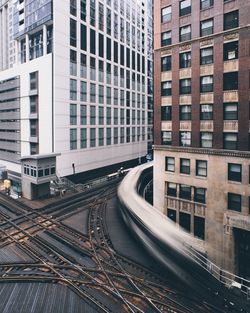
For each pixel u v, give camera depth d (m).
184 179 30.39
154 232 22.88
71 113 52.91
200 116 28.61
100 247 24.39
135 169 45.22
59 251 23.70
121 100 67.88
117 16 65.19
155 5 31.50
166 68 31.34
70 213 33.88
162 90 31.95
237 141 26.23
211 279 20.81
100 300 17.45
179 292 18.59
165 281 19.72
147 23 78.94
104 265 21.61
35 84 52.91
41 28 52.81
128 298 17.72
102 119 61.22
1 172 59.00
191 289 19.19
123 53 68.00
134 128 74.25
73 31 52.47
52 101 49.31
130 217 27.81
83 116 55.78
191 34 28.61
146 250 23.77
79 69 54.16
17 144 59.41
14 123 59.56
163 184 32.44
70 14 51.56
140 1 75.19
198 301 17.94
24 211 34.38
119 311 16.52
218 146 27.41
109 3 62.12
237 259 27.91
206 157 28.41
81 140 55.62
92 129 58.47
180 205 31.09
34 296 17.70
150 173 46.97
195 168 29.42
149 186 44.53
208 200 28.62
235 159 26.36
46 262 21.77
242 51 25.14
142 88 77.62
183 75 29.58
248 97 25.11
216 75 26.97
